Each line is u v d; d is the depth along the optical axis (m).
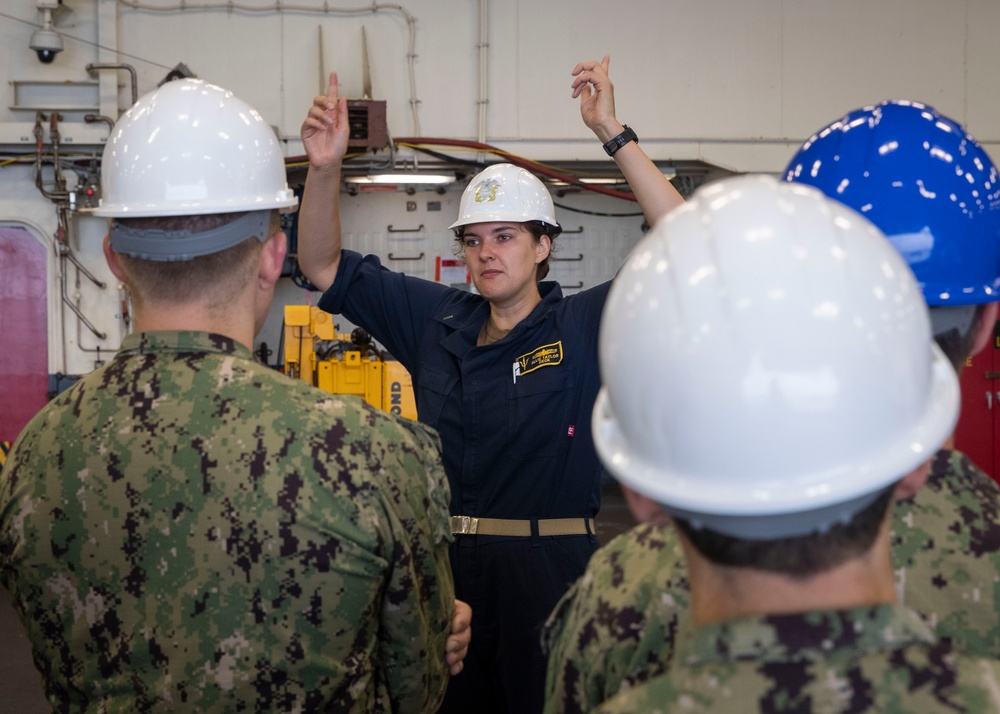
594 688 1.11
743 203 0.83
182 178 1.44
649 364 0.80
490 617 2.53
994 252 1.21
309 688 1.34
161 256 1.41
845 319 0.76
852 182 1.23
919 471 0.84
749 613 0.79
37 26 8.00
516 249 2.65
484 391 2.59
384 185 8.72
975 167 1.21
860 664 0.74
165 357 1.41
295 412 1.37
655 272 0.82
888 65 8.58
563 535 2.53
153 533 1.33
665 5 8.45
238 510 1.32
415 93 8.42
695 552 0.82
